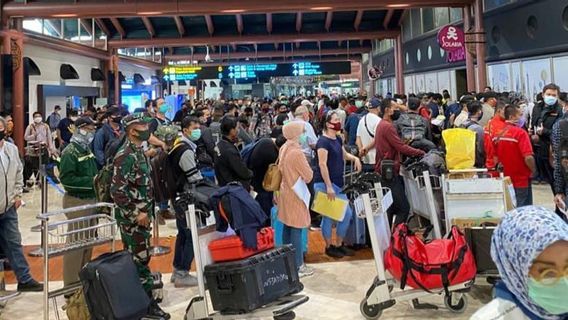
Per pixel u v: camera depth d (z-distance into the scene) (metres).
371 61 25.00
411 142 5.37
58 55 15.07
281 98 16.16
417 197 4.47
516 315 1.12
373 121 5.52
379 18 19.33
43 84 14.00
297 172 4.32
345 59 27.70
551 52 9.50
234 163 4.49
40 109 13.62
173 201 4.33
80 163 4.31
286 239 4.44
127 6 12.12
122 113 6.69
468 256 3.42
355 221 5.22
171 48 25.36
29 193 9.71
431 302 3.82
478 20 11.98
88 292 2.99
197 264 3.29
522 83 10.52
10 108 11.70
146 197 3.60
